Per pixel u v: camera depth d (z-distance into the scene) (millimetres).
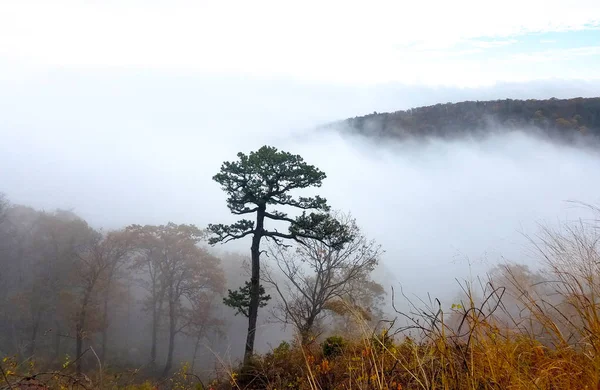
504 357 2154
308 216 15758
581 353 2090
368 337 2832
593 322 2074
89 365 26656
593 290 2229
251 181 15672
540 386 1945
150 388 7723
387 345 3064
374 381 2613
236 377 4832
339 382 3379
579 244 2412
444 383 2139
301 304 14172
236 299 15086
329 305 13062
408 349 2949
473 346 2303
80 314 28109
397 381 2652
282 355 5992
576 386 1923
